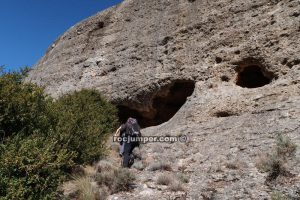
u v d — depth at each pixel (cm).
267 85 1437
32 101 819
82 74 2430
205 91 1599
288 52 1448
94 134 1020
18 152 612
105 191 745
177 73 1788
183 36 1911
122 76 2094
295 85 1328
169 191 745
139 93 1919
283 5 1600
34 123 810
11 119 742
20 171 600
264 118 1192
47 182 630
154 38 2080
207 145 1099
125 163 951
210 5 1903
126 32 2380
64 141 891
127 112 2080
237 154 954
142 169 939
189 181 805
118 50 2302
